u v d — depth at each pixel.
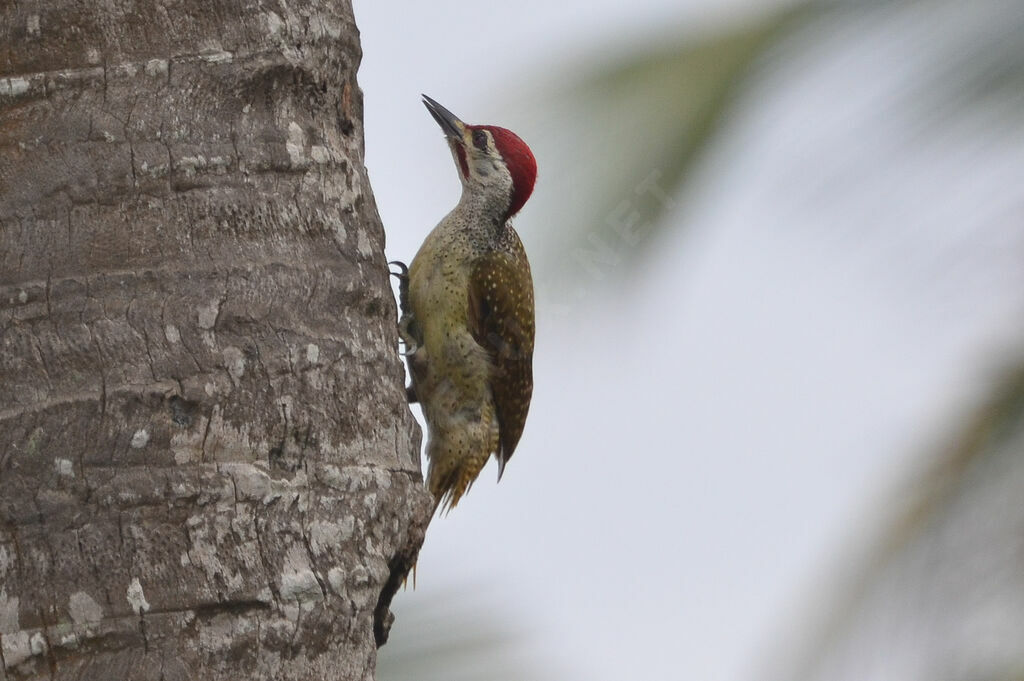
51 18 6.92
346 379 7.16
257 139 7.17
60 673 6.28
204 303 6.76
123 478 6.43
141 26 7.01
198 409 6.63
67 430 6.47
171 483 6.48
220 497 6.57
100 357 6.57
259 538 6.63
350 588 6.86
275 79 7.28
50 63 6.91
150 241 6.77
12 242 6.71
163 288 6.72
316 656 6.68
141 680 6.28
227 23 7.18
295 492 6.79
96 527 6.38
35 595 6.33
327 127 7.69
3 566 6.38
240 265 6.91
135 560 6.38
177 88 7.02
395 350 7.73
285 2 7.41
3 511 6.40
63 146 6.81
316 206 7.33
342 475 7.00
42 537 6.38
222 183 6.98
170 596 6.38
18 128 6.86
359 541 6.99
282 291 7.00
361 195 7.82
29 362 6.55
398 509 7.29
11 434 6.48
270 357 6.85
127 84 6.94
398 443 7.43
